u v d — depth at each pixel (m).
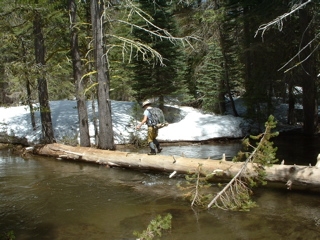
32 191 7.41
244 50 15.12
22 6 10.73
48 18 11.81
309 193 6.71
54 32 13.10
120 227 5.29
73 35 12.15
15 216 5.88
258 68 15.41
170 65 16.77
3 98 20.67
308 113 15.23
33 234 5.09
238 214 5.71
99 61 11.35
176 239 4.75
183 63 17.91
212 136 14.68
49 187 7.72
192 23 20.09
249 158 6.41
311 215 5.54
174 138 14.39
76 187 7.70
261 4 14.70
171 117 17.66
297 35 14.52
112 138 11.72
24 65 11.24
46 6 11.21
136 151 12.59
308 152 11.02
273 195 6.67
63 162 10.80
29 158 11.62
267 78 15.03
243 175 6.79
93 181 8.22
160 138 14.30
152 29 16.00
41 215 5.90
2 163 10.75
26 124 15.10
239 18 15.18
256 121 16.39
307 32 13.57
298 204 6.10
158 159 8.62
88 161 10.52
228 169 7.15
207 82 18.19
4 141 14.61
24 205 6.46
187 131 14.95
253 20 15.39
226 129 15.22
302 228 5.02
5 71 11.32
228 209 5.99
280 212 5.72
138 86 17.06
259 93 15.40
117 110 17.14
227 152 11.90
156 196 6.89
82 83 12.41
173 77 17.42
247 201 6.08
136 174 8.91
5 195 7.11
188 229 5.11
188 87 20.91
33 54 13.47
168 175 8.71
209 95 18.42
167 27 16.34
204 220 5.47
